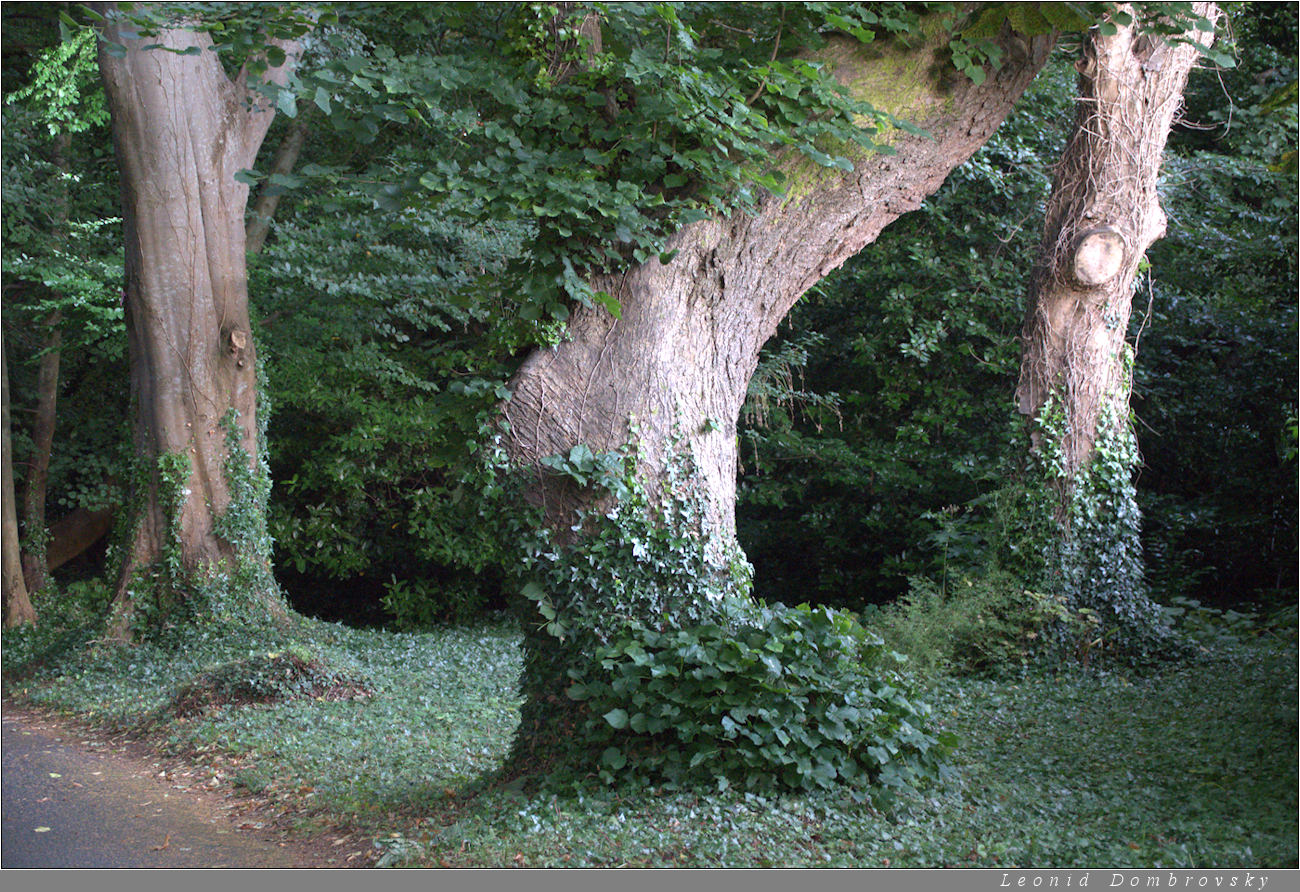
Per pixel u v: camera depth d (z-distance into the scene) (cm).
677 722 586
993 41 673
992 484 1551
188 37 1224
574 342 633
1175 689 901
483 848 507
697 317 657
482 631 1619
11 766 774
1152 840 509
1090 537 1055
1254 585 1616
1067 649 1025
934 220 1548
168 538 1221
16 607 1476
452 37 1278
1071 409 1061
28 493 1655
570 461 607
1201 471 1616
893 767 598
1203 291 1625
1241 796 582
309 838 591
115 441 1791
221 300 1256
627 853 489
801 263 686
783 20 638
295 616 1297
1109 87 1052
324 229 1420
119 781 739
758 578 1917
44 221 1559
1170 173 1476
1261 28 1673
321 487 1755
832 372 1742
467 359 686
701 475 643
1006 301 1495
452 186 561
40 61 1355
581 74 609
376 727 850
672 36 620
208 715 896
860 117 664
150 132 1203
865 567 1772
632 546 618
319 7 584
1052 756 706
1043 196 1519
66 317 1648
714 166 615
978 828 536
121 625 1204
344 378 1641
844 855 491
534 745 625
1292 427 1198
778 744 580
